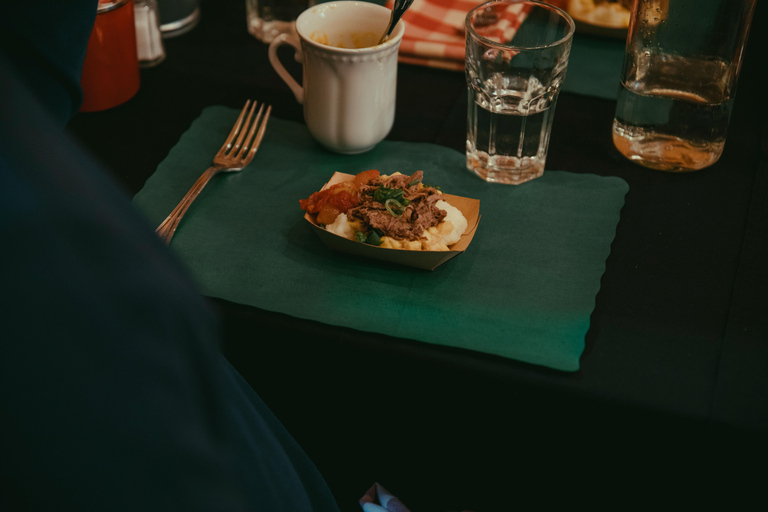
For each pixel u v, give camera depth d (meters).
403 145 0.80
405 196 0.61
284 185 0.73
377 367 0.56
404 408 0.67
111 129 0.82
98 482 0.20
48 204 0.18
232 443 0.26
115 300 0.19
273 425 0.51
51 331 0.18
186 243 0.64
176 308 0.20
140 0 0.89
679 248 0.65
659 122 0.72
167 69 0.94
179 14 1.02
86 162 0.21
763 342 0.55
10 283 0.18
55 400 0.19
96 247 0.19
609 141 0.81
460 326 0.56
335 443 0.78
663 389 0.52
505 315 0.57
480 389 0.54
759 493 0.56
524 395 0.53
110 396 0.19
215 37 1.02
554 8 0.70
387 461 0.78
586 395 0.52
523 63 0.66
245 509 0.24
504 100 0.68
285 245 0.64
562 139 0.82
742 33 0.65
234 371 0.48
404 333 0.55
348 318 0.56
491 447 0.69
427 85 0.92
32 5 0.32
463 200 0.65
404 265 0.61
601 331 0.56
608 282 0.61
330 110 0.73
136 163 0.76
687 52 0.67
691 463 0.56
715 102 0.68
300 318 0.56
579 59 0.96
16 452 0.19
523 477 0.71
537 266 0.62
